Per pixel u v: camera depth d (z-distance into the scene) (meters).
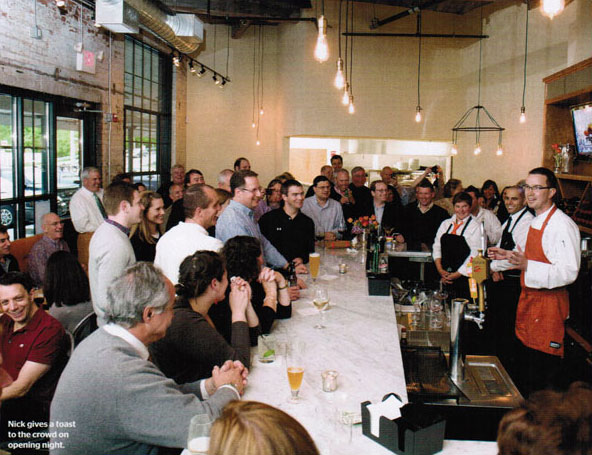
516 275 4.54
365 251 5.00
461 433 2.34
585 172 6.47
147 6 6.27
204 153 11.63
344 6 10.45
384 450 1.80
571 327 4.14
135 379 1.72
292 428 0.97
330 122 10.70
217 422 0.99
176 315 2.20
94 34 7.36
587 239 4.63
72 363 1.77
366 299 3.51
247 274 2.60
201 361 2.21
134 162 9.53
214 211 3.30
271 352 2.45
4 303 2.89
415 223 6.36
